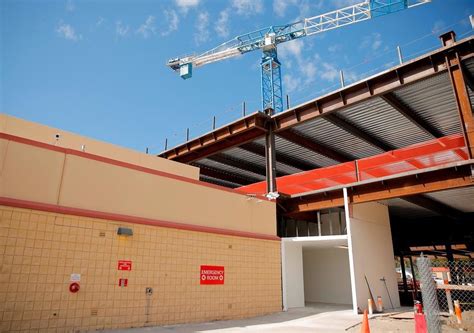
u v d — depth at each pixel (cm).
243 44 7350
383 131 2428
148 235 1180
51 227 964
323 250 2375
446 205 2322
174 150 2894
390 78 1902
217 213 1473
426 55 1748
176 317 1188
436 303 648
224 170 3209
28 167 964
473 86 1814
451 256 2900
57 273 948
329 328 1177
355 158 2920
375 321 1371
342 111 2159
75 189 1048
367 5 5897
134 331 1005
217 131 2562
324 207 1958
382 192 1755
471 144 1513
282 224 2269
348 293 2173
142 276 1130
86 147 1636
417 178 1656
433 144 1666
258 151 2811
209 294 1316
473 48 1628
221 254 1412
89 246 1027
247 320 1349
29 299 888
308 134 2491
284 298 1662
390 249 2161
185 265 1264
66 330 933
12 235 893
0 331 831
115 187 1146
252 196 1677
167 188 1304
